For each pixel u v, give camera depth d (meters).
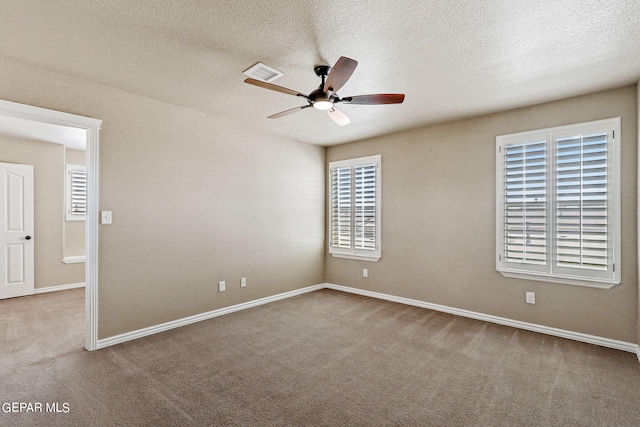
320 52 2.29
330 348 2.90
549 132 3.18
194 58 2.39
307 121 3.91
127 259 3.05
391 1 1.73
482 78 2.68
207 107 3.47
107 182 2.92
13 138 4.59
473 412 1.98
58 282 4.98
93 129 2.83
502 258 3.47
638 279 2.70
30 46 2.23
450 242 3.89
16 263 4.57
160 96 3.15
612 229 2.86
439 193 3.98
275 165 4.50
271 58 2.38
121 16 1.88
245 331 3.31
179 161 3.44
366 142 4.75
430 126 4.05
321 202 5.26
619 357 2.69
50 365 2.54
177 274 3.43
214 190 3.77
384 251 4.52
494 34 2.04
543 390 2.21
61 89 2.65
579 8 1.78
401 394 2.17
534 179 3.27
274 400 2.10
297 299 4.55
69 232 5.36
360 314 3.87
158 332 3.26
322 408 2.02
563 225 3.09
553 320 3.19
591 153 2.95
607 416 1.94
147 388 2.22
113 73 2.65
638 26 1.94
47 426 1.82
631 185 2.77
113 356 2.71
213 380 2.34
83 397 2.11
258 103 3.34
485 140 3.62
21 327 3.36
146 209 3.18
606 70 2.52
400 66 2.48
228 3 1.75
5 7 1.79
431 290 4.06
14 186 4.58
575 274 3.03
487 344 2.97
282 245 4.60
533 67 2.49
